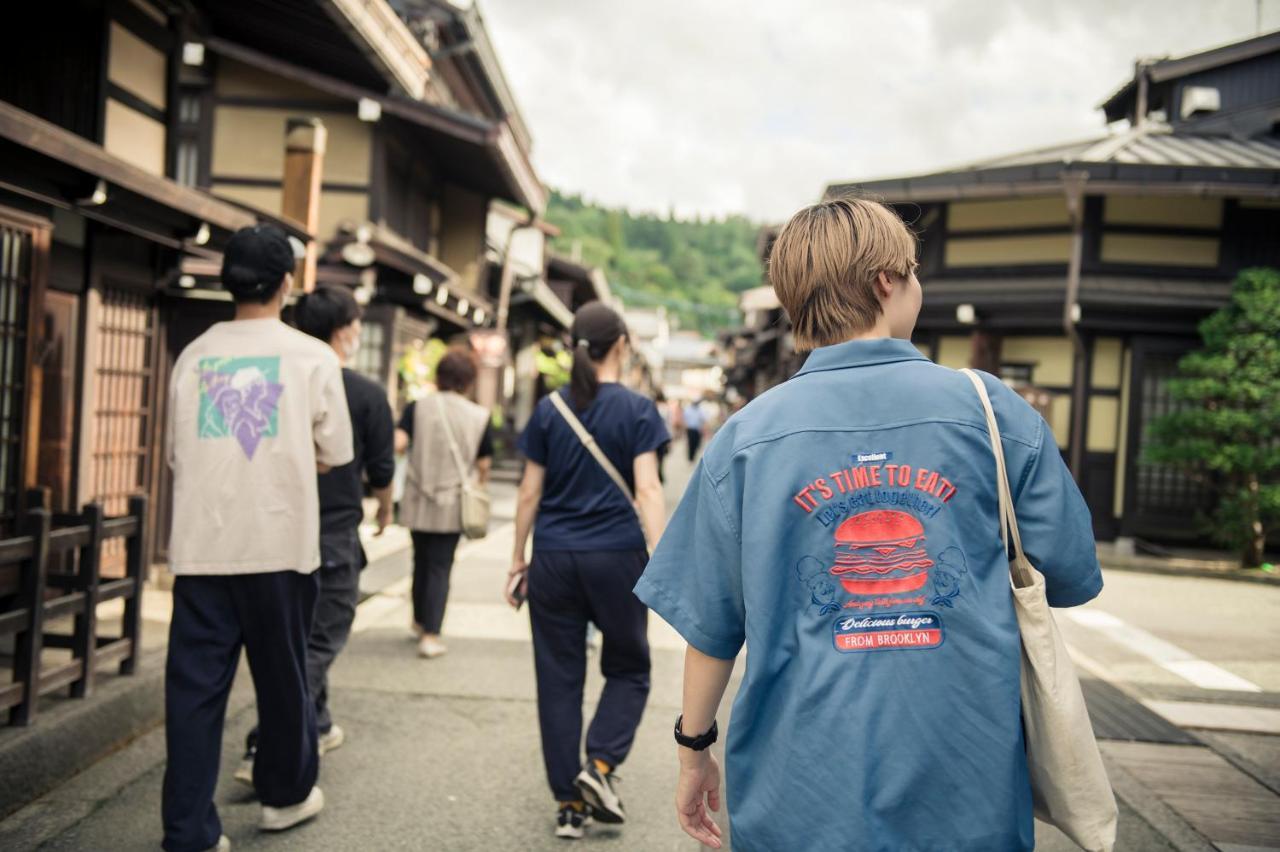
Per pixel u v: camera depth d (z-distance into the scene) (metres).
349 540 3.40
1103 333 12.34
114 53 5.80
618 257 102.69
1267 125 14.02
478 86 16.80
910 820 1.12
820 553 1.21
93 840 2.66
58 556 5.47
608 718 2.88
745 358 32.03
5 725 3.09
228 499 2.51
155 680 3.75
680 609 1.32
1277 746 4.16
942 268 13.42
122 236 5.58
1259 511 9.91
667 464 26.17
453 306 13.55
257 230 2.69
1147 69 15.06
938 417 1.23
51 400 5.22
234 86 11.64
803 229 1.38
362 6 4.73
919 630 1.17
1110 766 3.70
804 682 1.17
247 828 2.82
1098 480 12.29
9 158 4.18
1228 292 11.81
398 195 12.66
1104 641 6.39
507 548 8.91
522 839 2.83
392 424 3.48
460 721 3.93
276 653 2.58
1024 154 15.59
